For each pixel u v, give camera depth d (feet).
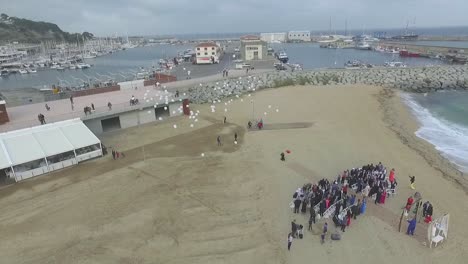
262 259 61.67
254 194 84.48
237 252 63.62
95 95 165.89
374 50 499.51
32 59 489.26
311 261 61.05
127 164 102.99
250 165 100.89
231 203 80.53
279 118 147.74
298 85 214.07
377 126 138.31
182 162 103.81
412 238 66.59
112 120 141.08
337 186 80.33
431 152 113.60
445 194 84.64
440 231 65.92
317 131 130.31
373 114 155.33
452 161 107.24
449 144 121.60
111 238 68.23
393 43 547.49
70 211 78.18
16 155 93.76
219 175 94.79
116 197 83.97
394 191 82.58
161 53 624.18
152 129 135.64
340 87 208.74
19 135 101.60
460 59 314.96
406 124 143.43
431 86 216.95
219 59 338.13
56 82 308.40
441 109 167.94
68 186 90.07
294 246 64.95
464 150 116.16
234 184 89.61
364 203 74.38
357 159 104.53
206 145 117.50
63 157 102.06
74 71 391.65
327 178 92.17
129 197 83.87
